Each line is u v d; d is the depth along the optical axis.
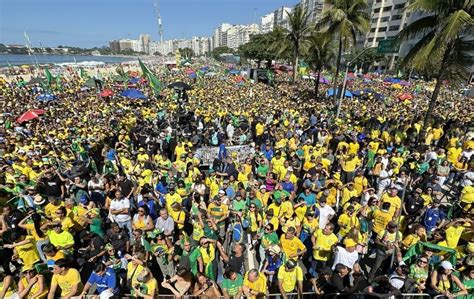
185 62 69.44
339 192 8.82
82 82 42.44
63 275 4.93
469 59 13.26
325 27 28.34
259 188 8.55
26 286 5.00
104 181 9.20
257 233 7.29
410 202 7.47
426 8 12.52
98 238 6.24
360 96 35.31
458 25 11.36
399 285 5.10
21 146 12.76
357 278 5.36
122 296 5.01
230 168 10.15
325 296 5.21
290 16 38.00
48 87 32.94
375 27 86.81
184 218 7.53
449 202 9.51
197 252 5.79
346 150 12.58
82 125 17.19
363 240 6.70
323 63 33.47
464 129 16.55
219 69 75.31
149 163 10.30
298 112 21.69
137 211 7.70
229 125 17.25
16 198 7.82
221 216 7.62
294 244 6.24
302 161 12.04
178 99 27.31
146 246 6.47
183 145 12.46
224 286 5.18
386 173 10.00
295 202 8.88
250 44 78.44
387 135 14.12
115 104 26.20
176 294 5.05
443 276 5.14
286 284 5.30
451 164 11.19
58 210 6.89
